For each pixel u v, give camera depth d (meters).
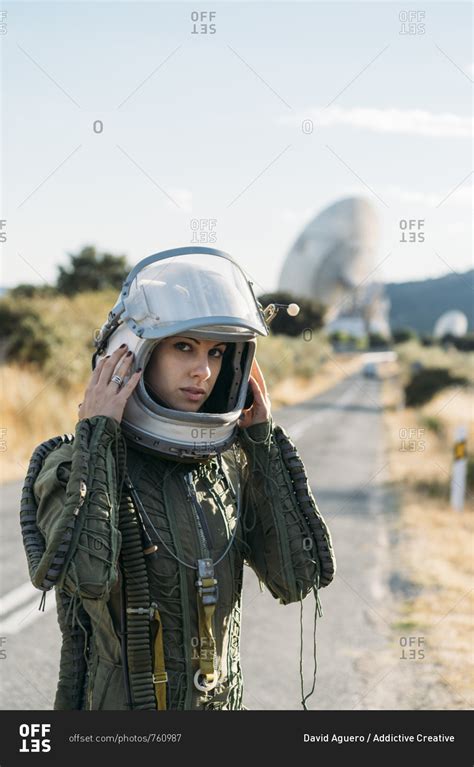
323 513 12.62
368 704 5.41
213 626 2.75
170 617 2.69
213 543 2.80
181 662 2.68
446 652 6.46
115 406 2.70
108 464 2.63
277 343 38.22
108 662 2.71
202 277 2.86
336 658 6.38
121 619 2.65
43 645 6.65
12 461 16.05
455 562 9.60
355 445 22.30
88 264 36.19
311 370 54.34
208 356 2.91
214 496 2.88
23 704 5.34
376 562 9.58
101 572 2.52
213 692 2.74
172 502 2.77
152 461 2.82
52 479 2.64
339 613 7.61
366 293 89.56
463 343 83.88
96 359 3.03
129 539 2.65
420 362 46.16
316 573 2.98
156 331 2.73
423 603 7.88
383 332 94.56
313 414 34.31
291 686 5.75
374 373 66.44
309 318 65.56
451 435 21.81
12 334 23.56
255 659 6.35
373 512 12.79
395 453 20.23
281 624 7.29
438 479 15.47
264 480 2.99
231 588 2.84
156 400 2.88
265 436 3.01
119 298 2.88
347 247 85.12
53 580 2.52
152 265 2.92
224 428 2.89
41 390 18.98
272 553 2.97
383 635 6.99
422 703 5.43
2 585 8.36
